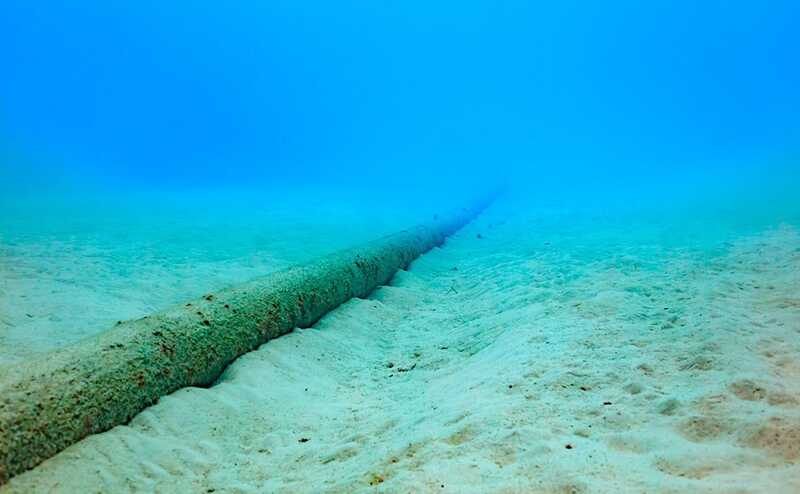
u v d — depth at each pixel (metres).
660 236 10.69
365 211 20.88
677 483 2.16
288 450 3.30
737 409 2.87
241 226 14.95
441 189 35.06
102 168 48.16
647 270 7.35
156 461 3.14
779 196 15.03
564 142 65.06
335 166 62.78
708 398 3.05
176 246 10.87
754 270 6.88
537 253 9.93
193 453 3.27
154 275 7.92
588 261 8.47
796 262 7.01
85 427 3.19
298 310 5.64
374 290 7.86
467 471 2.48
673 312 5.11
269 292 5.37
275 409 3.92
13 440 2.79
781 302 5.23
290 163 67.56
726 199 16.11
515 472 2.44
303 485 2.73
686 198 17.92
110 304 6.25
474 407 3.35
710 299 5.42
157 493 2.85
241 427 3.64
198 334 4.30
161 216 16.98
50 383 3.14
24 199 21.58
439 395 3.87
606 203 19.58
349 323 6.15
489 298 6.96
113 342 3.72
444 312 6.77
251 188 34.72
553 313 5.50
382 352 5.49
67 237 11.40
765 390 3.09
